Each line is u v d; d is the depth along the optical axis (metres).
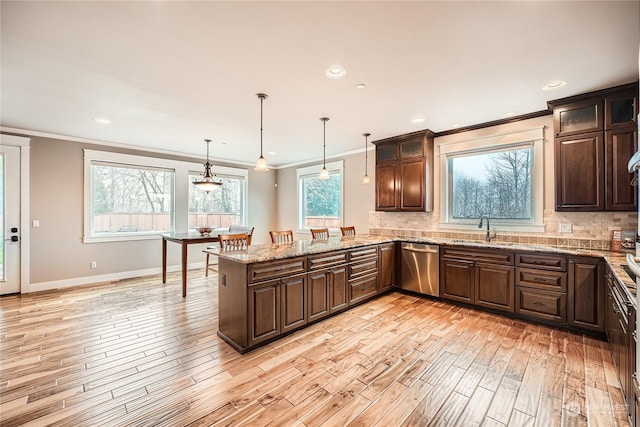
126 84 2.69
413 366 2.29
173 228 5.74
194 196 6.09
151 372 2.21
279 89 2.80
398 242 4.31
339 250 3.32
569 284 2.91
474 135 4.05
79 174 4.70
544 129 3.49
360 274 3.65
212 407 1.82
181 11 1.71
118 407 1.82
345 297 3.43
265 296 2.60
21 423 1.67
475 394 1.94
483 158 4.05
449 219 4.36
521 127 3.65
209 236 4.56
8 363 2.33
